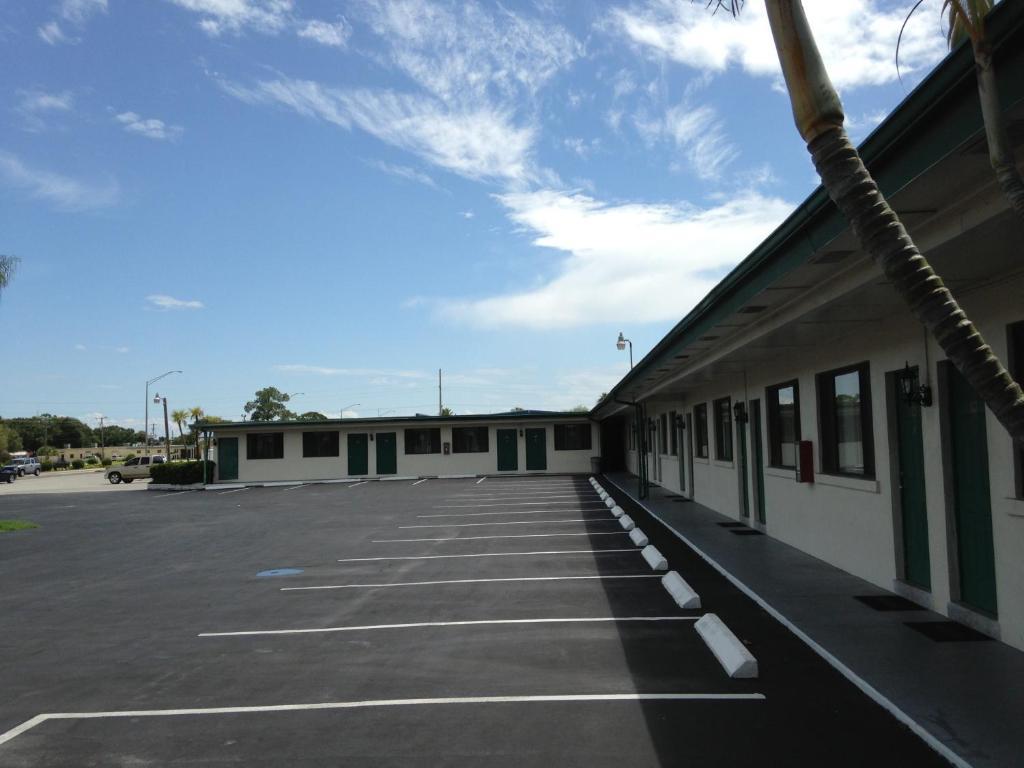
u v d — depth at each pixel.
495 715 5.82
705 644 7.54
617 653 7.34
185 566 14.20
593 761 4.94
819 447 11.62
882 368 9.19
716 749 5.04
